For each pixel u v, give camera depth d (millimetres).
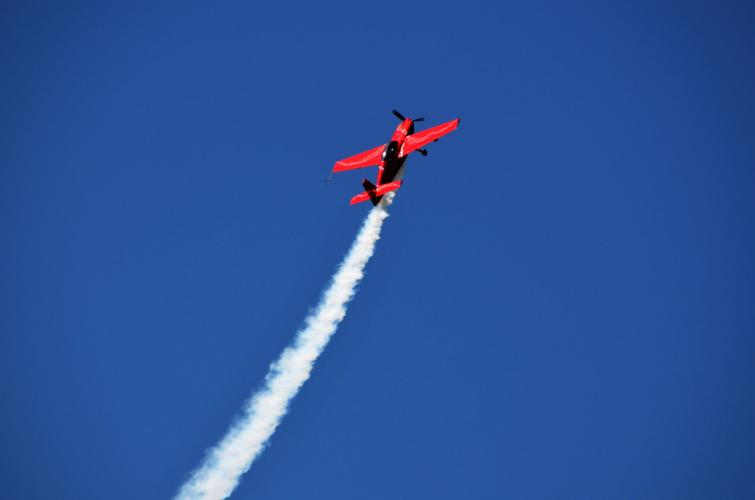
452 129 183125
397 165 183750
